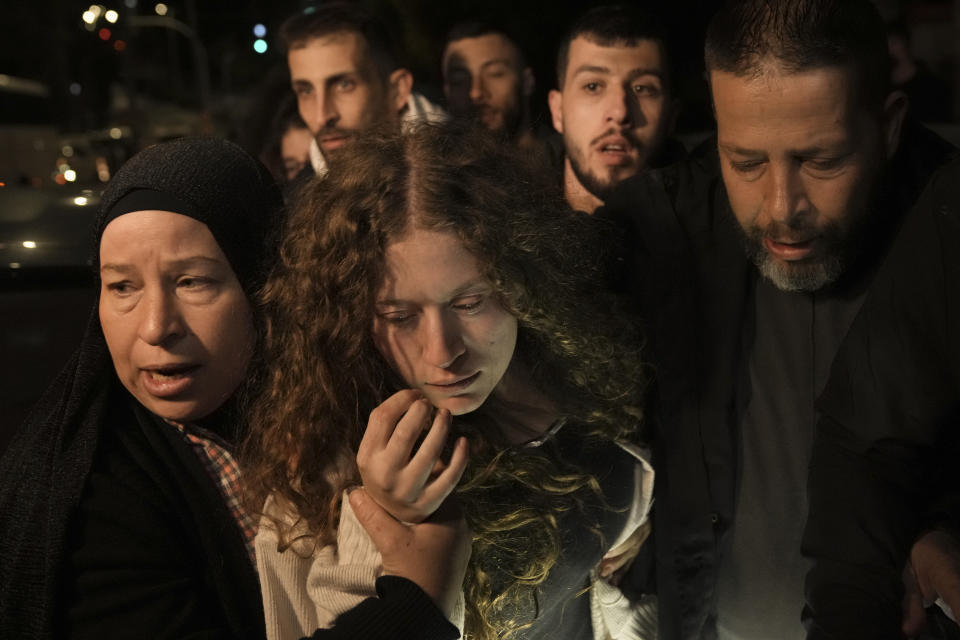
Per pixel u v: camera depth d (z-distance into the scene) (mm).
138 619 1251
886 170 1649
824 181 1563
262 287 1396
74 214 2979
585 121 2631
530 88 4023
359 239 1301
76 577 1271
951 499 1468
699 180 1814
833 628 1379
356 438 1343
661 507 1719
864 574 1417
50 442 1355
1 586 1321
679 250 1761
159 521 1310
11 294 2701
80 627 1257
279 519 1312
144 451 1361
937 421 1471
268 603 1312
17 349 2674
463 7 7090
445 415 1228
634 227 1799
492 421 1447
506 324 1359
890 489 1463
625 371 1574
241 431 1396
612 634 1714
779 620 1782
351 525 1271
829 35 1486
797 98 1500
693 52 5473
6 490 1358
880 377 1485
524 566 1412
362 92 3342
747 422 1764
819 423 1597
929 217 1439
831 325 1732
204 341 1334
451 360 1313
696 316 1748
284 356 1366
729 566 1793
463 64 3834
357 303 1314
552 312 1416
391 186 1300
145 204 1321
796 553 1746
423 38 7422
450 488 1228
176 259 1307
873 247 1693
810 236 1598
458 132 1432
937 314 1428
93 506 1291
